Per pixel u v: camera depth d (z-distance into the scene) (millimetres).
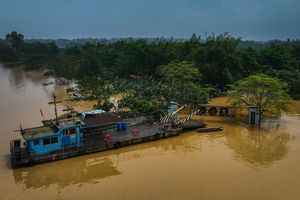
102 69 91250
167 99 51812
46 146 31125
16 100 60781
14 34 187625
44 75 103000
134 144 36031
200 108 49062
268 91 43000
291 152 33344
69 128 31953
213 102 57312
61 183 26891
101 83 71750
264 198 23500
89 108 53031
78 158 32219
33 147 30438
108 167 30062
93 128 35594
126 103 52031
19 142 30312
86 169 29672
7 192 25266
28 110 52188
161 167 29781
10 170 29406
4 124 43781
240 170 28656
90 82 72875
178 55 80312
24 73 112562
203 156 32500
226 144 36281
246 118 46719
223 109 47531
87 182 26922
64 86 78125
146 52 82500
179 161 31188
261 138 38250
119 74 86000
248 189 24922
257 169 28875
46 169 29672
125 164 30703
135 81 74438
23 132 32250
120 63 88625
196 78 62469
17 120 45844
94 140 34812
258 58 82750
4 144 35688
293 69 80750
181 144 36562
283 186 25375
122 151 34500
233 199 23391
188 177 27328
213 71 68188
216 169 29047
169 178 27234
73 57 119625
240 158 31734
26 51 174500
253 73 71688
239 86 45875
